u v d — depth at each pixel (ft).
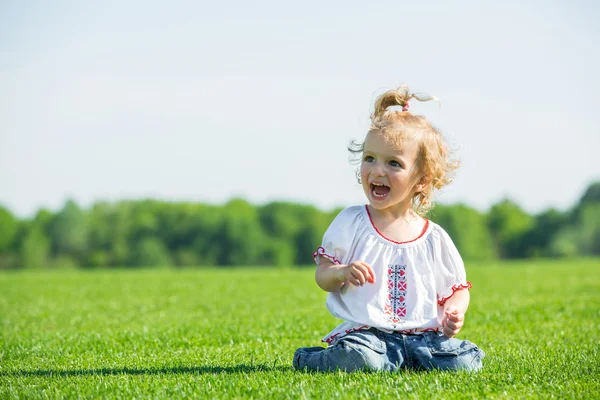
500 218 244.42
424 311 19.21
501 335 28.37
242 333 29.04
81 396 16.25
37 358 23.08
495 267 89.81
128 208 232.32
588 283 59.88
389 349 18.90
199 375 18.63
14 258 219.00
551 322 32.89
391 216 19.89
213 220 233.96
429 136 19.75
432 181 20.15
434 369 18.54
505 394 16.16
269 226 242.17
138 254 224.33
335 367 18.70
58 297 50.37
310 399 15.66
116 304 44.96
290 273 78.84
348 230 19.67
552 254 237.25
